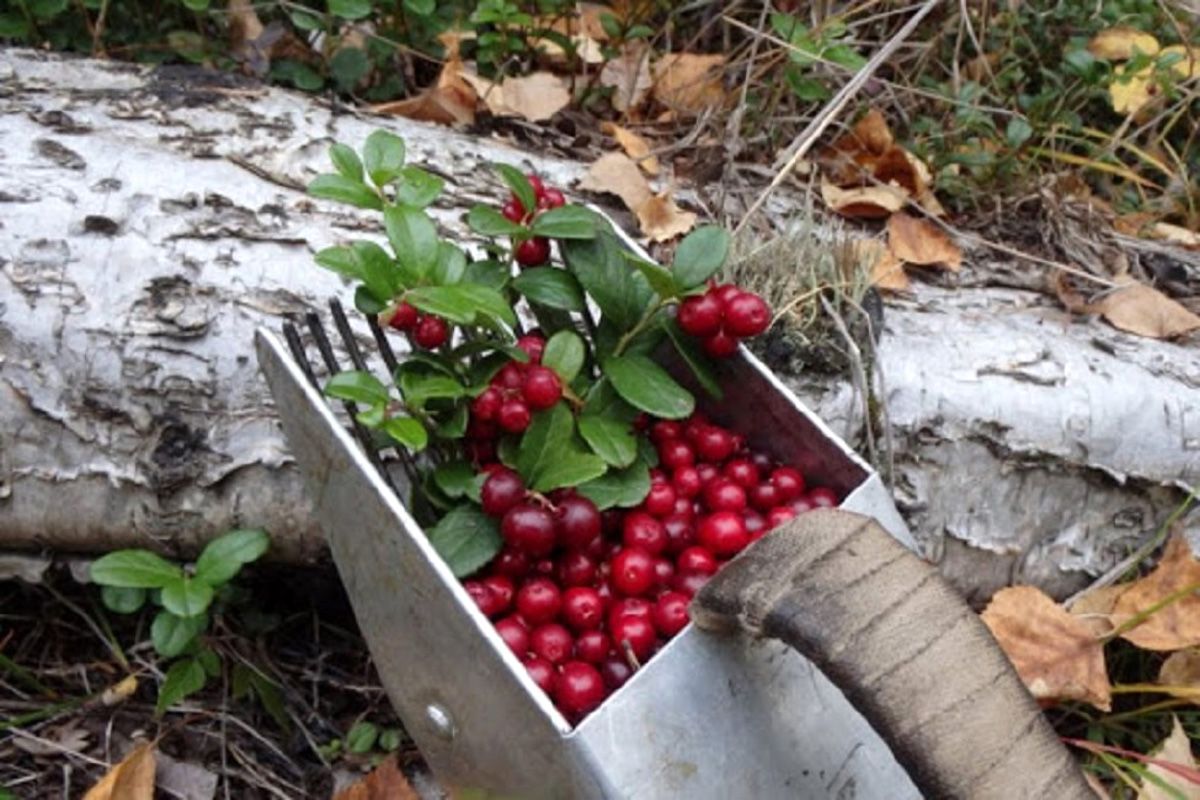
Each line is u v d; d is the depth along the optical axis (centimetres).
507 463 30
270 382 30
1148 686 36
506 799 29
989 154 48
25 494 35
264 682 36
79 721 35
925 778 24
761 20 49
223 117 40
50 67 41
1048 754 25
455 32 51
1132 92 50
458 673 28
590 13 55
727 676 27
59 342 34
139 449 35
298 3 52
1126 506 39
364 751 35
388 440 31
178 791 34
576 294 31
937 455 37
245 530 34
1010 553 39
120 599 34
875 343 37
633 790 26
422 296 29
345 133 41
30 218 35
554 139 48
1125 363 39
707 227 31
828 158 49
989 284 43
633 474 30
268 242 36
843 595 25
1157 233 50
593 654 28
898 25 55
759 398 32
